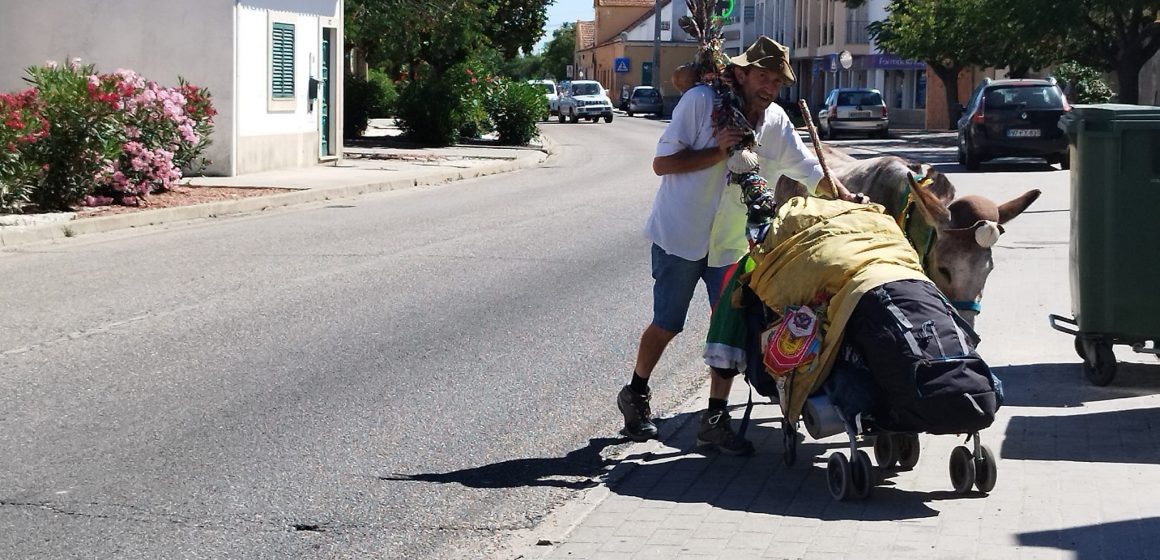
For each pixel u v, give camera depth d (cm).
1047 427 679
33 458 641
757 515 545
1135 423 684
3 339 920
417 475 626
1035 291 1099
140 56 2294
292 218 1770
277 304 1070
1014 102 2714
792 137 661
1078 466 604
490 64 4484
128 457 645
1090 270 762
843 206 600
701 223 646
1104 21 3528
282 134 2523
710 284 661
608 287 1181
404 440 684
